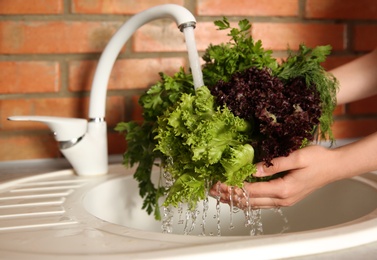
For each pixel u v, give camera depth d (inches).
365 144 28.1
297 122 25.3
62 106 49.1
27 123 48.6
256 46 30.4
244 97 26.1
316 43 54.7
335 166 27.5
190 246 20.5
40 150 49.0
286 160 26.3
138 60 50.5
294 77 29.6
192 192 25.8
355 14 55.4
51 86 48.7
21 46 47.8
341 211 37.0
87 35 49.0
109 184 39.5
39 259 19.6
